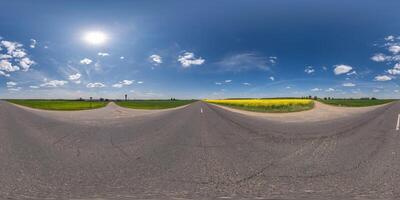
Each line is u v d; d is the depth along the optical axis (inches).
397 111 980.6
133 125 609.0
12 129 539.5
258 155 303.9
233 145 364.5
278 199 173.8
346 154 304.0
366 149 329.4
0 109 1283.2
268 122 644.7
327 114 883.4
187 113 1008.2
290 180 214.2
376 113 895.7
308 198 175.2
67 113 1059.9
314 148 338.3
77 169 247.6
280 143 374.6
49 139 416.5
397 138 402.6
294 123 614.5
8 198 174.1
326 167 252.1
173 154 310.7
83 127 571.2
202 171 241.3
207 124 617.9
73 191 188.5
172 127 569.6
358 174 228.4
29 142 389.7
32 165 261.1
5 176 224.2
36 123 653.9
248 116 839.7
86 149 339.9
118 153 316.5
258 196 179.3
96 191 188.5
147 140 408.5
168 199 173.8
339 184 203.0
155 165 262.1
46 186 199.0
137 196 179.2
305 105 1571.1
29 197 176.1
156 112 1112.2
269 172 237.8
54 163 269.4
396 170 238.7
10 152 321.7
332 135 435.2
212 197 177.6
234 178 220.2
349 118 719.1
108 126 589.6
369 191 186.7
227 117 804.6
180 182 209.6
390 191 186.2
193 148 346.0
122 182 209.5
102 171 240.4
